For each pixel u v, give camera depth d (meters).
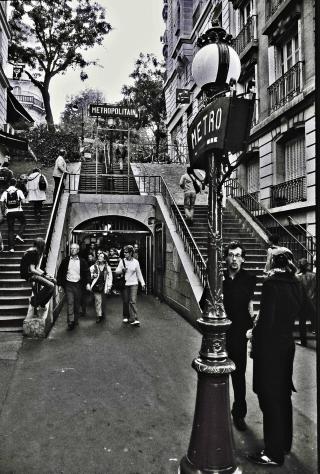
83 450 3.51
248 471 3.21
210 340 3.10
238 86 16.86
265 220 13.73
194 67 3.57
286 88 13.14
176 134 31.67
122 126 25.69
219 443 2.94
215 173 3.30
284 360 3.44
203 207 14.47
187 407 4.46
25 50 31.47
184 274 9.53
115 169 20.19
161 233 12.88
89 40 31.91
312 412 4.34
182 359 6.25
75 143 25.12
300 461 3.36
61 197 13.56
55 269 9.34
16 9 30.11
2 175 12.57
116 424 4.02
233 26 18.14
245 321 4.10
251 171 15.95
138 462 3.33
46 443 3.63
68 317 8.09
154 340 7.37
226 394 3.03
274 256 3.71
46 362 5.93
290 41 13.43
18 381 5.14
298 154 12.84
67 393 4.79
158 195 14.55
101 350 6.63
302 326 6.95
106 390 4.91
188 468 2.95
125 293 8.77
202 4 26.55
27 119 31.20
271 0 14.34
